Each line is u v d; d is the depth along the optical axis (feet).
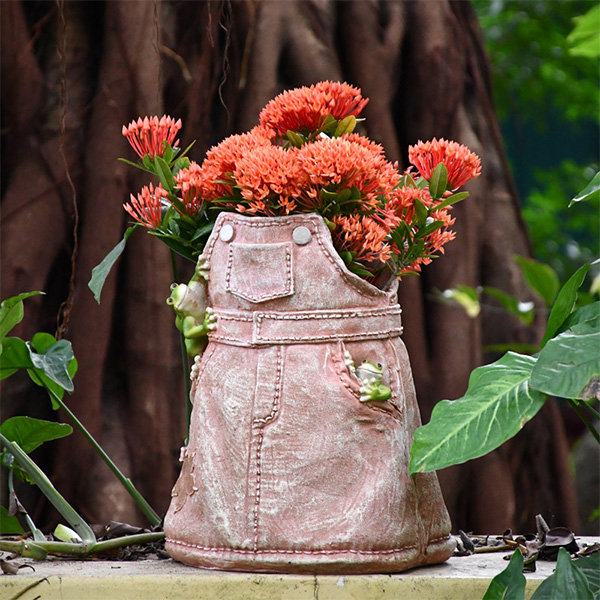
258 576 6.53
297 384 6.75
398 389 7.02
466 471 17.42
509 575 6.35
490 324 18.84
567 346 6.67
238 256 7.00
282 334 6.82
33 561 7.57
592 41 18.67
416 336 17.34
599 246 40.93
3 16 15.94
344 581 6.47
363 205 6.99
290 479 6.67
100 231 15.33
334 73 16.96
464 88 18.86
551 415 18.52
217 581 6.49
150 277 15.51
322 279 6.83
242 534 6.68
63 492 14.99
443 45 17.98
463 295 16.71
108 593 6.56
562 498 18.38
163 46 15.96
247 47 16.76
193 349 7.44
